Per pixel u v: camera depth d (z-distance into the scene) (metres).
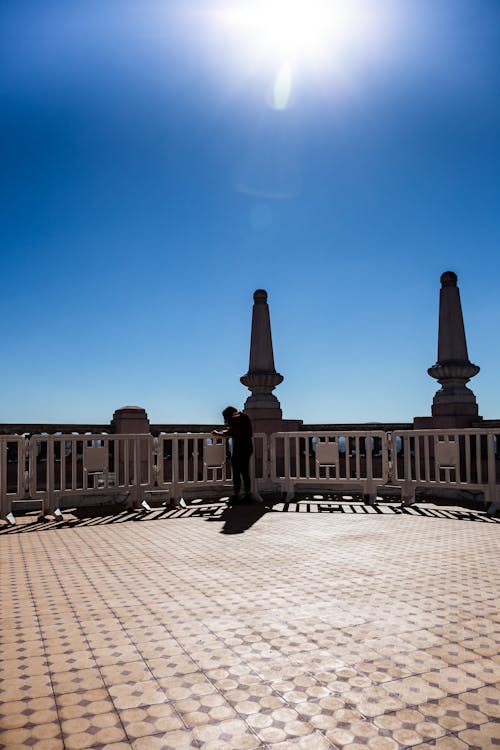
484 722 2.28
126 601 4.01
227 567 5.03
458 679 2.66
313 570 4.87
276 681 2.66
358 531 6.88
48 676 2.76
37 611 3.80
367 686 2.59
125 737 2.19
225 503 9.75
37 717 2.36
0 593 4.26
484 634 3.27
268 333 11.86
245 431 9.45
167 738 2.18
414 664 2.84
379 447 10.71
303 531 6.93
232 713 2.36
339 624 3.45
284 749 2.09
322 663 2.86
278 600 3.97
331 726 2.25
